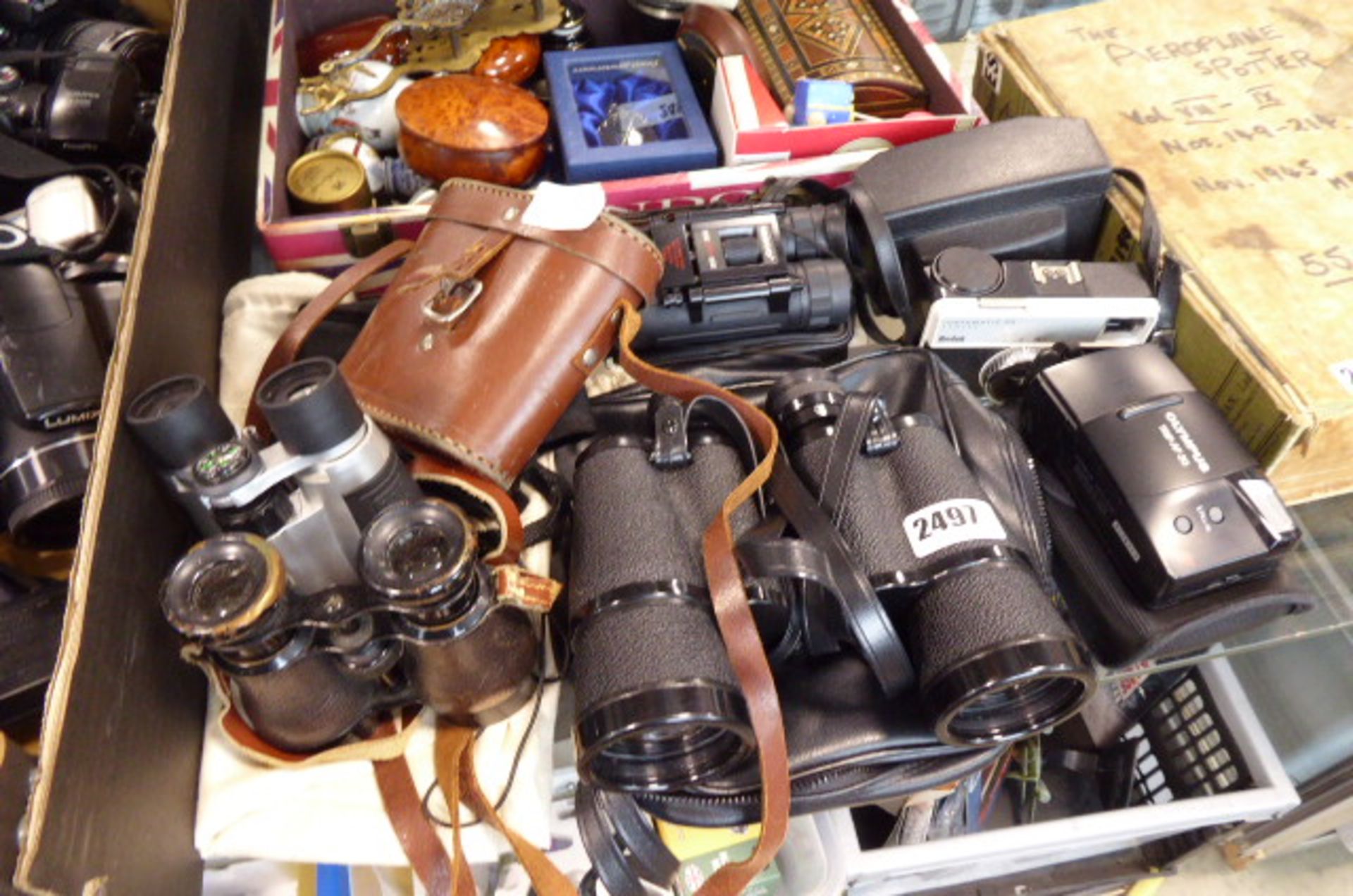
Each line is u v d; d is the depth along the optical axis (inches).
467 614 22.9
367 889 31.7
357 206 38.3
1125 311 32.4
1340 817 40.8
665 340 33.6
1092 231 36.9
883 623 24.6
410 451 28.2
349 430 23.2
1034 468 31.3
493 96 37.7
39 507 28.1
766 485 27.2
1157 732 40.5
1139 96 38.9
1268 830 43.6
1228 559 27.4
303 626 22.8
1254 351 31.0
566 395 29.0
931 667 24.5
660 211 35.8
